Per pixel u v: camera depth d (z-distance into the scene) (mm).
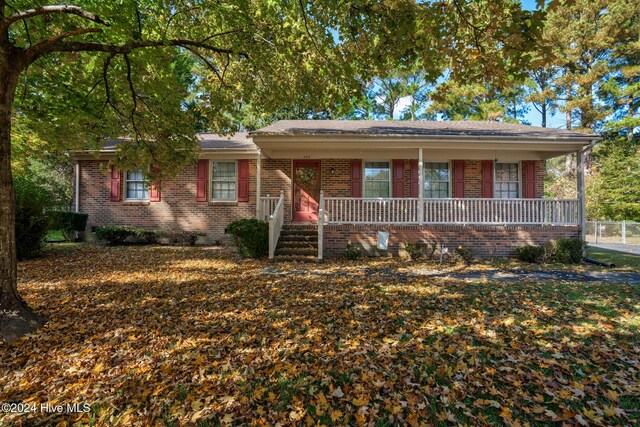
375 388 2756
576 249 9016
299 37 5918
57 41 4719
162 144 8172
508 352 3367
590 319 4340
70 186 21625
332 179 11984
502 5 3611
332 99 6816
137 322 4348
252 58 6891
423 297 5406
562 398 2584
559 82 21547
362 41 5004
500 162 11891
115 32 5352
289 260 9016
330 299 5312
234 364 3219
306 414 2463
